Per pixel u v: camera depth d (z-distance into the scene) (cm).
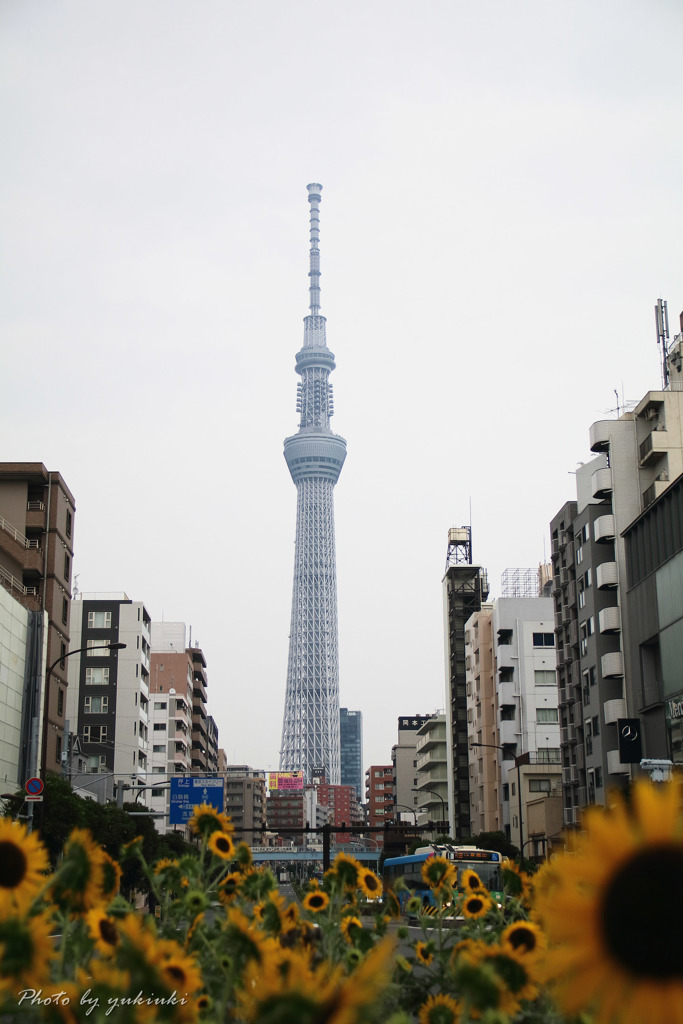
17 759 6700
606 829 280
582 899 277
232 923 525
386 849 11231
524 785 11000
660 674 6906
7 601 6569
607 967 270
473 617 13950
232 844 764
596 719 8331
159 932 682
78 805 5747
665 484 7625
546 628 12225
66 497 8325
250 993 457
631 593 7238
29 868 466
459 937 815
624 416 8369
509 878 859
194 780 7112
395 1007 643
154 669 16525
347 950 696
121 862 748
